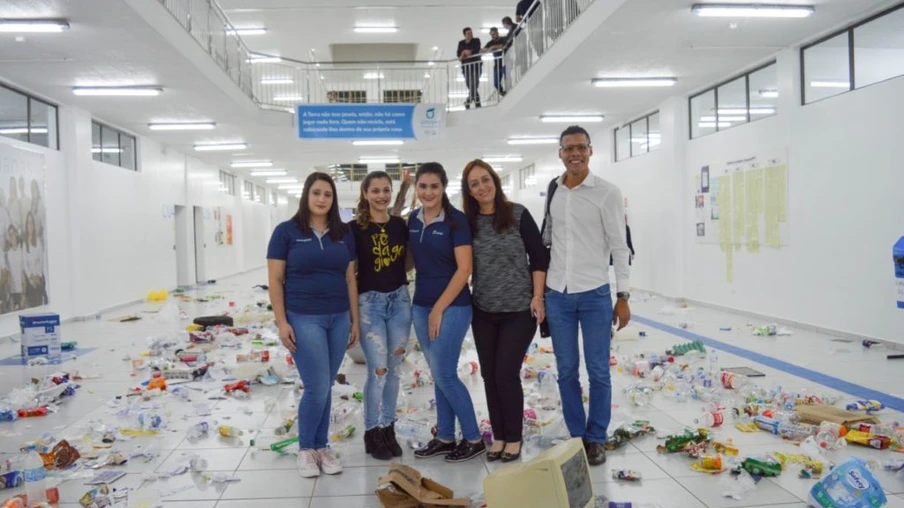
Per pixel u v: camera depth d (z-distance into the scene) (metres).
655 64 9.22
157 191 15.07
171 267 16.06
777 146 8.79
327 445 3.73
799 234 8.38
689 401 4.89
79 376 6.18
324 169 23.52
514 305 3.52
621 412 4.48
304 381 3.51
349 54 20.05
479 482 3.35
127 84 9.53
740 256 9.76
